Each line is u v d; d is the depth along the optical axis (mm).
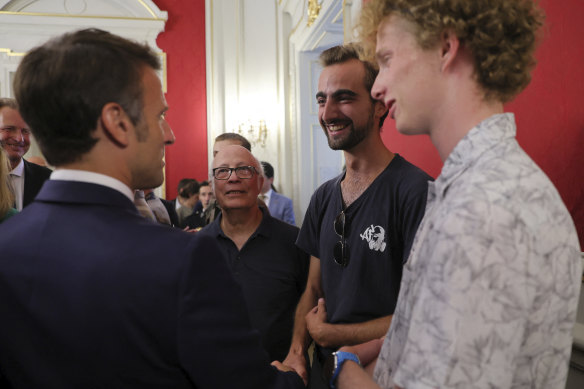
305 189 6895
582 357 1495
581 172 1596
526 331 606
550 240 603
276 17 7434
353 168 1500
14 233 779
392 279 1370
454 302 564
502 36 677
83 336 712
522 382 620
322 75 1474
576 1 1610
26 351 733
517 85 704
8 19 7586
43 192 822
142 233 765
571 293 646
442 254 589
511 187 596
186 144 8203
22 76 782
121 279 718
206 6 8242
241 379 763
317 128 6934
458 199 611
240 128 7969
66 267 731
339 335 1354
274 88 7574
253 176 1913
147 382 727
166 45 8188
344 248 1455
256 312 1810
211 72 8164
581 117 1589
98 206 791
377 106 1452
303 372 1489
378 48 776
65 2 7863
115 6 7988
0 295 740
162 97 880
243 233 1939
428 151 2896
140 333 719
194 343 715
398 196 1371
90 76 766
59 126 773
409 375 595
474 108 698
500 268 558
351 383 831
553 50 1737
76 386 725
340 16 5223
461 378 552
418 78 721
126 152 817
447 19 671
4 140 2379
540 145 1822
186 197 5621
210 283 752
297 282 1924
